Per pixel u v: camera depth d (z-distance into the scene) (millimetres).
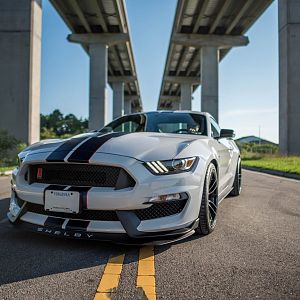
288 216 4238
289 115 22375
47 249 2885
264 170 13477
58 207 2820
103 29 35031
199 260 2646
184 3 29047
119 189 2752
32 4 21031
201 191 3076
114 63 50219
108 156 2826
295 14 22547
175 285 2195
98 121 34375
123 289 2133
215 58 34250
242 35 34875
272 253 2812
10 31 20953
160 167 2834
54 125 95250
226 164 4574
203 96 33906
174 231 2826
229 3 27812
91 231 2734
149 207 2758
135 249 2908
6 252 2807
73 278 2297
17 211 3094
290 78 22422
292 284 2213
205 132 4324
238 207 4836
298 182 8820
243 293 2082
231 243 3078
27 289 2129
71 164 2895
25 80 20922
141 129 4398
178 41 34406
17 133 20812
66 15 31953
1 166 16141
